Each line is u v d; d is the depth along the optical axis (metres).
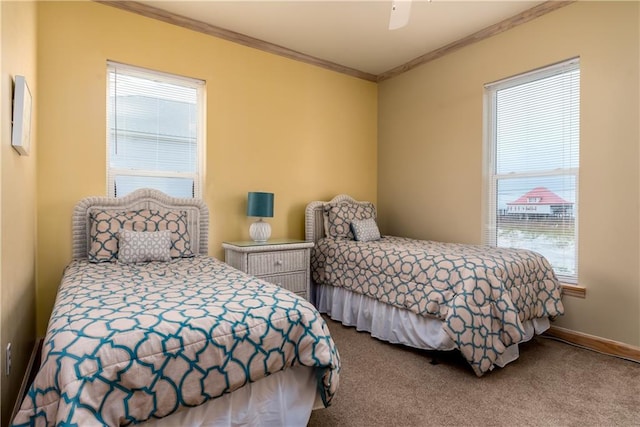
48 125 2.70
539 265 2.75
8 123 1.55
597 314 2.76
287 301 1.61
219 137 3.47
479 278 2.32
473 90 3.61
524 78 3.28
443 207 3.90
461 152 3.73
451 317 2.24
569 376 2.29
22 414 1.08
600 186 2.75
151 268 2.36
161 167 3.29
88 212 2.79
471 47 3.61
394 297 2.76
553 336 2.98
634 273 2.58
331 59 4.13
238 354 1.38
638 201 2.56
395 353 2.65
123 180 3.12
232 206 3.55
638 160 2.55
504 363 2.39
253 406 1.49
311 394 1.64
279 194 3.87
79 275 2.11
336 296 3.42
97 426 1.07
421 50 3.90
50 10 2.71
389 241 3.66
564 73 3.02
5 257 1.49
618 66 2.64
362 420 1.80
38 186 2.67
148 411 1.20
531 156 3.26
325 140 4.22
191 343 1.29
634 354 2.55
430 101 4.02
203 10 3.11
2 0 1.43
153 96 3.23
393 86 4.46
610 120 2.69
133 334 1.22
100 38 2.90
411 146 4.24
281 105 3.88
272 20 3.27
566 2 2.91
